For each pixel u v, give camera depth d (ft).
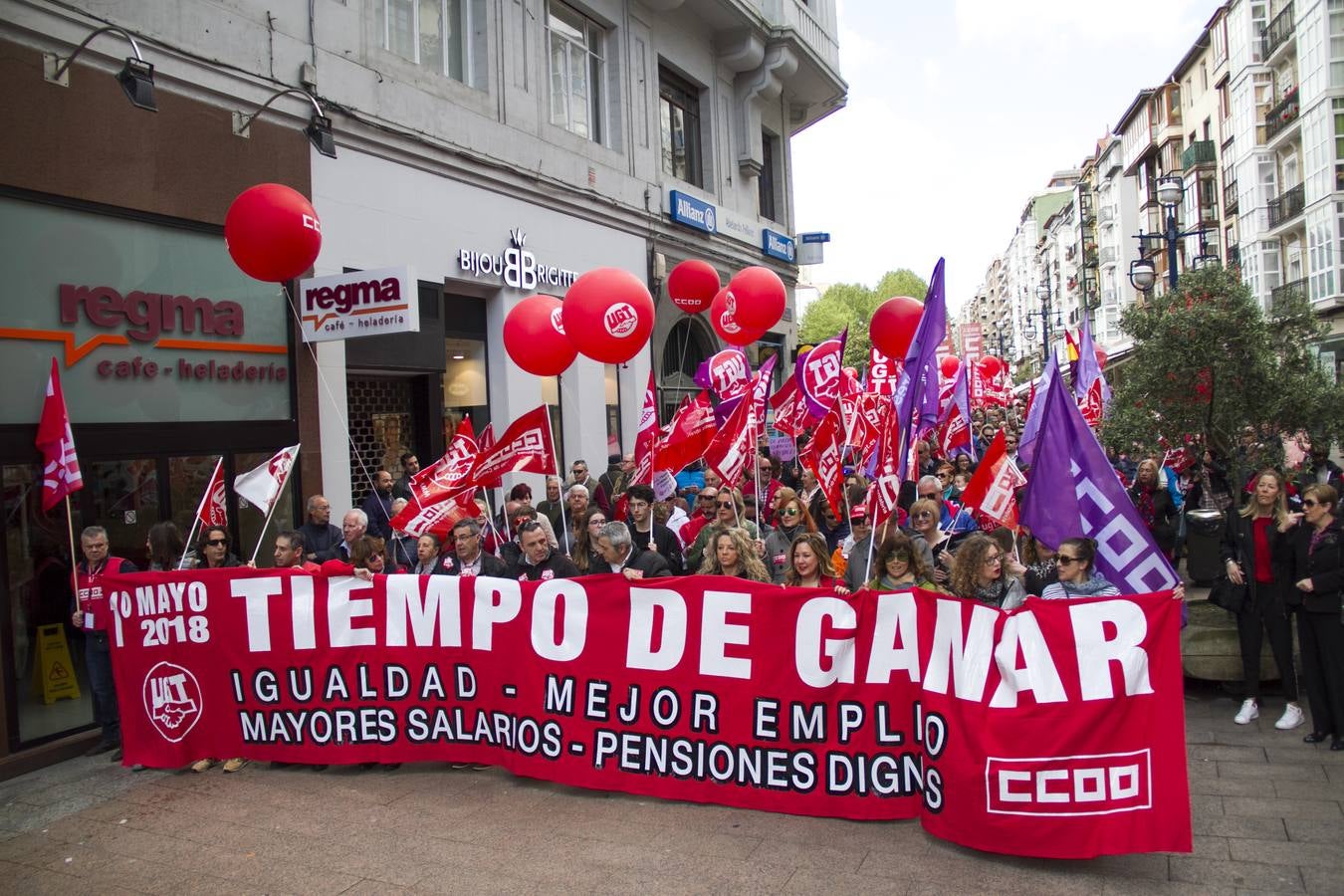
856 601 16.81
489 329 43.45
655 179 55.98
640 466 30.42
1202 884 14.05
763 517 32.81
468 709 19.80
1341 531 19.39
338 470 33.04
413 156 37.32
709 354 64.08
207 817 18.30
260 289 30.32
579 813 17.72
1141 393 30.19
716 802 17.72
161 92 27.14
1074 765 14.56
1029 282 343.46
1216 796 17.35
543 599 19.07
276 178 30.96
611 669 18.43
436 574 21.22
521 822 17.39
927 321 19.12
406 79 37.27
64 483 21.93
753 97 67.92
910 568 18.24
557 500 35.86
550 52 47.47
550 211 46.21
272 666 20.75
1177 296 30.04
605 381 52.13
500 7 42.80
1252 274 118.42
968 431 36.76
